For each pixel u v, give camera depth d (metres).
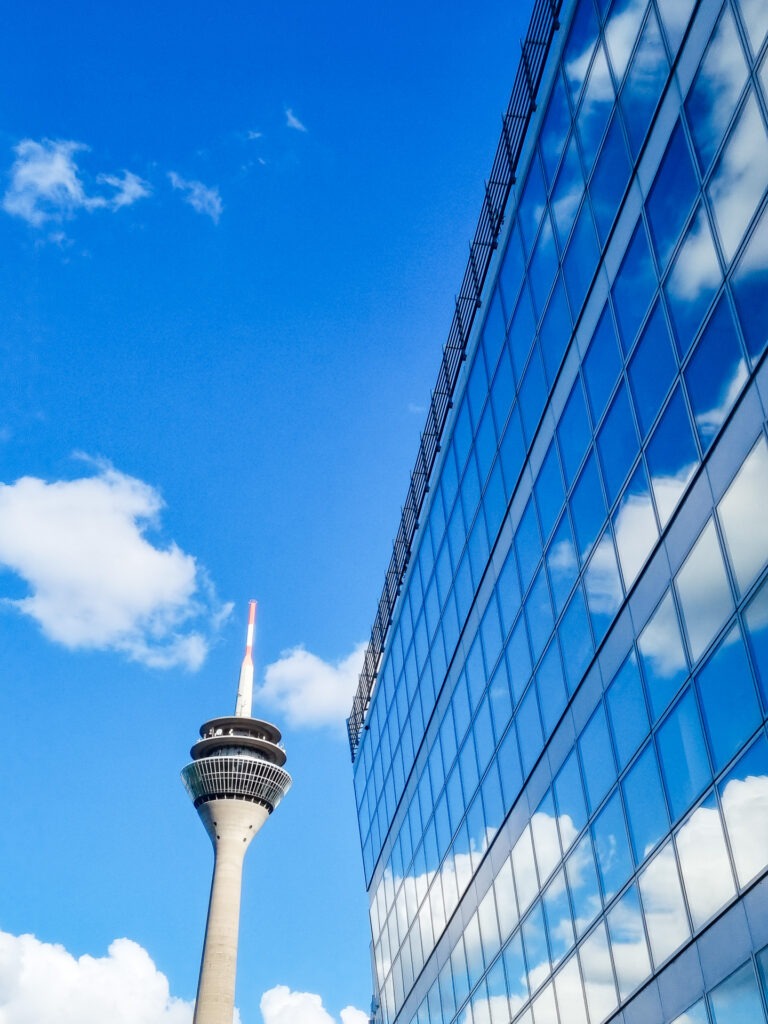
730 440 20.00
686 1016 20.80
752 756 18.70
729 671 19.64
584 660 27.08
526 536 31.98
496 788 34.25
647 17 24.80
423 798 44.09
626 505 24.75
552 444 29.94
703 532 20.94
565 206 29.56
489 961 34.03
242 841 136.62
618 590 25.11
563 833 28.09
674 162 23.00
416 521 47.09
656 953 22.23
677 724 21.70
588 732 26.64
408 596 48.38
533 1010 29.61
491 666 35.25
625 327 25.14
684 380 21.98
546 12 32.09
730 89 20.72
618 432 25.33
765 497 18.61
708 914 20.08
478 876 35.78
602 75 27.36
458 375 40.59
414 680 46.59
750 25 20.09
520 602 32.38
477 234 37.78
